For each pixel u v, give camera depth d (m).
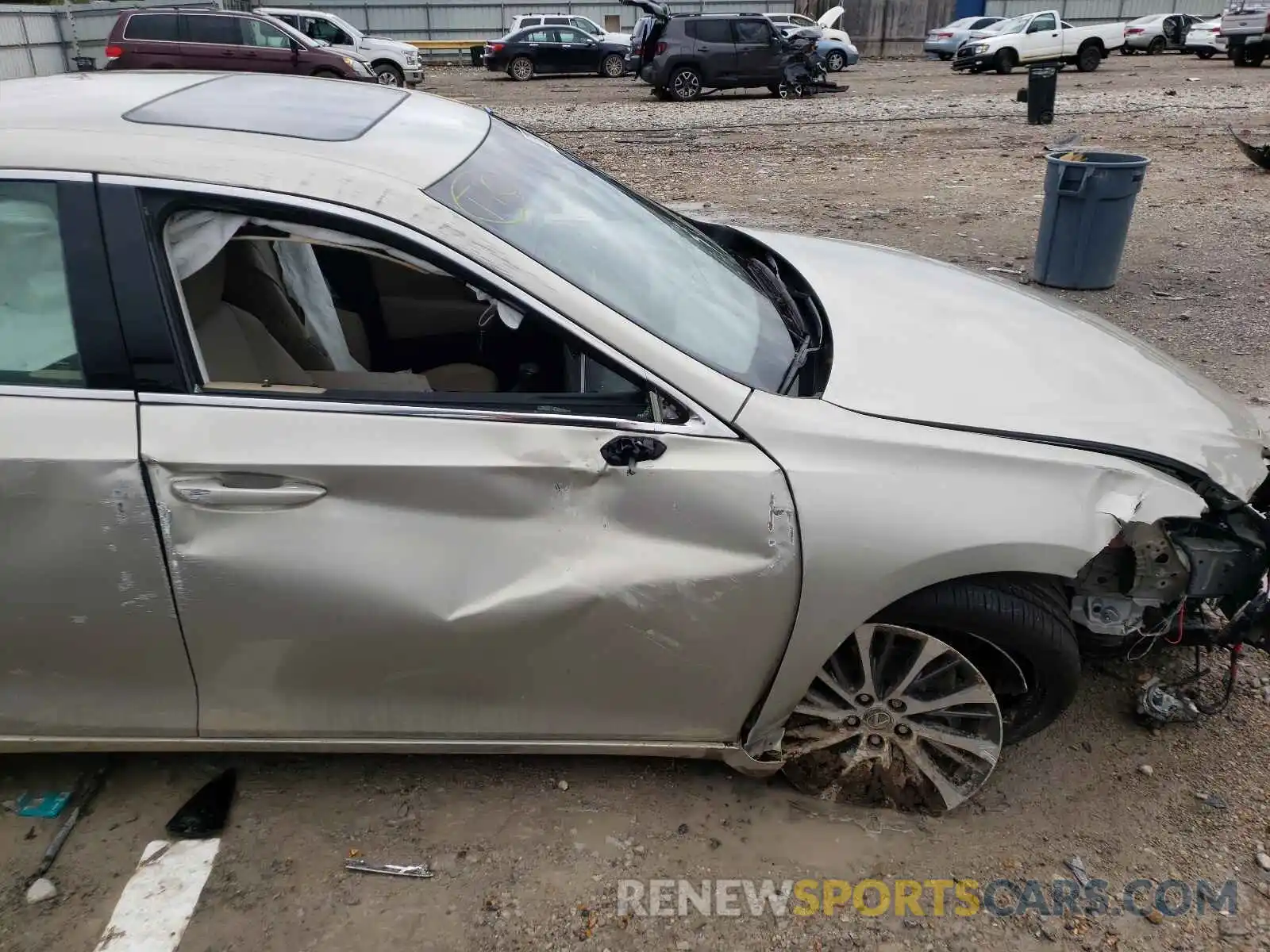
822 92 22.02
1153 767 2.54
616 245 2.37
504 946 2.08
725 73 20.48
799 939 2.11
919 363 2.33
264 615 2.01
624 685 2.15
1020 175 11.01
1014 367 2.39
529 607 2.02
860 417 2.08
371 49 23.19
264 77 2.68
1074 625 2.40
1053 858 2.29
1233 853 2.29
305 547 1.97
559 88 24.59
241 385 1.99
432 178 2.06
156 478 1.91
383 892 2.19
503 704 2.18
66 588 1.97
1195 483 2.21
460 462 1.95
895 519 1.99
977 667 2.31
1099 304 6.30
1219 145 12.75
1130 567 2.31
